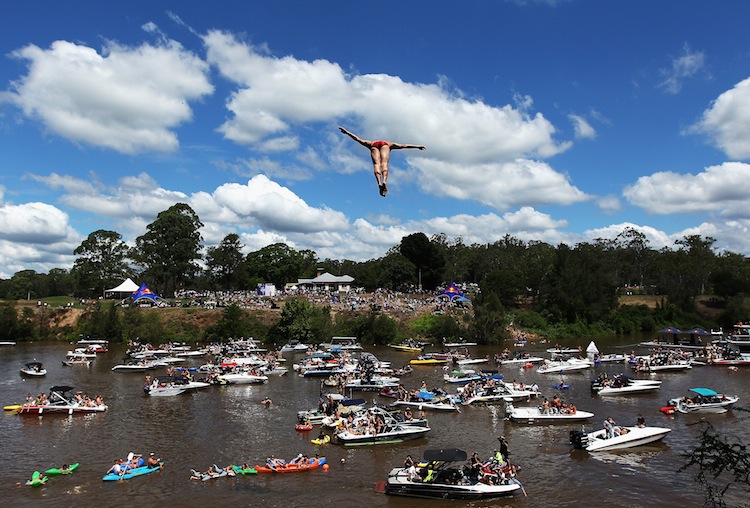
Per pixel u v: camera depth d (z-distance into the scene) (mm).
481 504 34312
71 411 56219
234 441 47156
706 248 188250
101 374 78938
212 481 38094
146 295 124312
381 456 43188
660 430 45812
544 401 56656
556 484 37344
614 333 132000
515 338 117375
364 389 67875
